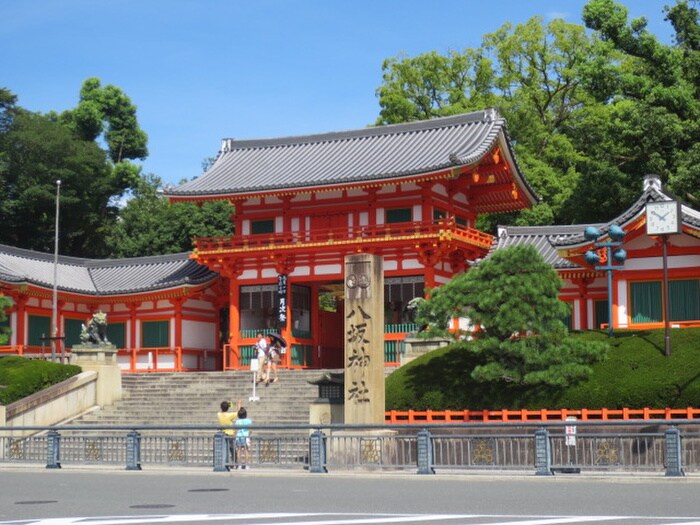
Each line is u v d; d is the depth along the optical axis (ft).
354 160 196.54
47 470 106.93
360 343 116.06
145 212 299.79
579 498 68.80
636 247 147.54
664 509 61.21
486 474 91.76
